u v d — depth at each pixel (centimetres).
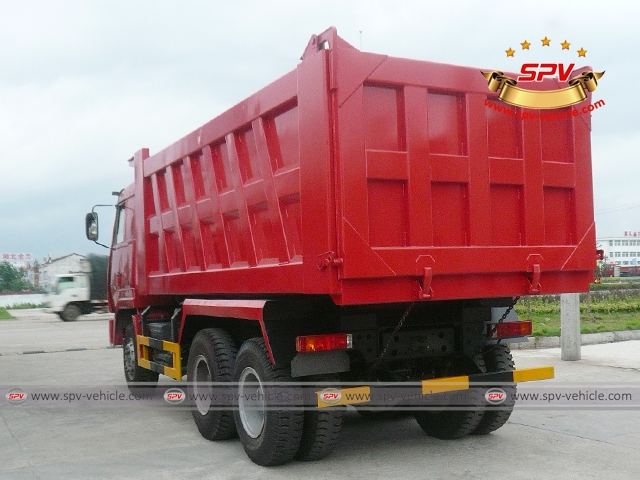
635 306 1864
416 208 445
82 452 561
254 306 497
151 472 495
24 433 639
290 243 479
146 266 782
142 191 787
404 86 447
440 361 559
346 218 417
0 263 8056
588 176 518
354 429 629
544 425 627
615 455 519
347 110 423
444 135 467
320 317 496
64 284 2844
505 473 473
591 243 517
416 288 445
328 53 426
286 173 473
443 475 470
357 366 514
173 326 693
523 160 491
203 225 628
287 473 485
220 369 561
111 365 1194
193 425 668
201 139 609
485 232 472
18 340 1827
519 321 559
